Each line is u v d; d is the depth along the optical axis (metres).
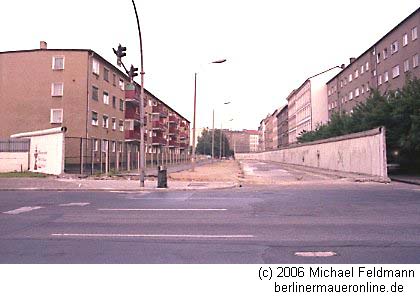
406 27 39.62
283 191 17.39
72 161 36.62
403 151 27.70
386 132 27.11
